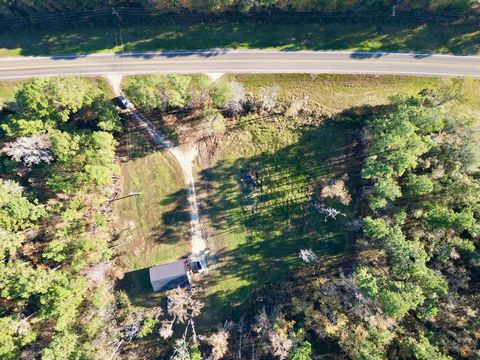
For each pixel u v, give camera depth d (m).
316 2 70.19
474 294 61.66
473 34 71.75
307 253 66.75
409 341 56.84
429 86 71.62
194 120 72.38
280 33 73.44
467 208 60.28
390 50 72.31
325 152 70.88
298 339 61.03
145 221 71.44
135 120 73.31
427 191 59.41
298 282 68.56
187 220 71.06
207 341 65.50
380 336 56.25
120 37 75.00
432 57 71.88
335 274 68.06
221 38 73.94
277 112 72.12
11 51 76.31
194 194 71.62
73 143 64.44
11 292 59.78
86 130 68.06
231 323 67.31
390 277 60.41
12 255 63.06
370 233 62.25
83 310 64.44
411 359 58.69
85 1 72.81
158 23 74.50
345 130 71.12
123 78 74.50
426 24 72.06
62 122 69.75
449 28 71.94
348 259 68.12
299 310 65.50
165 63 74.25
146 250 70.69
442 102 65.75
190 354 63.66
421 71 71.88
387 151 62.47
